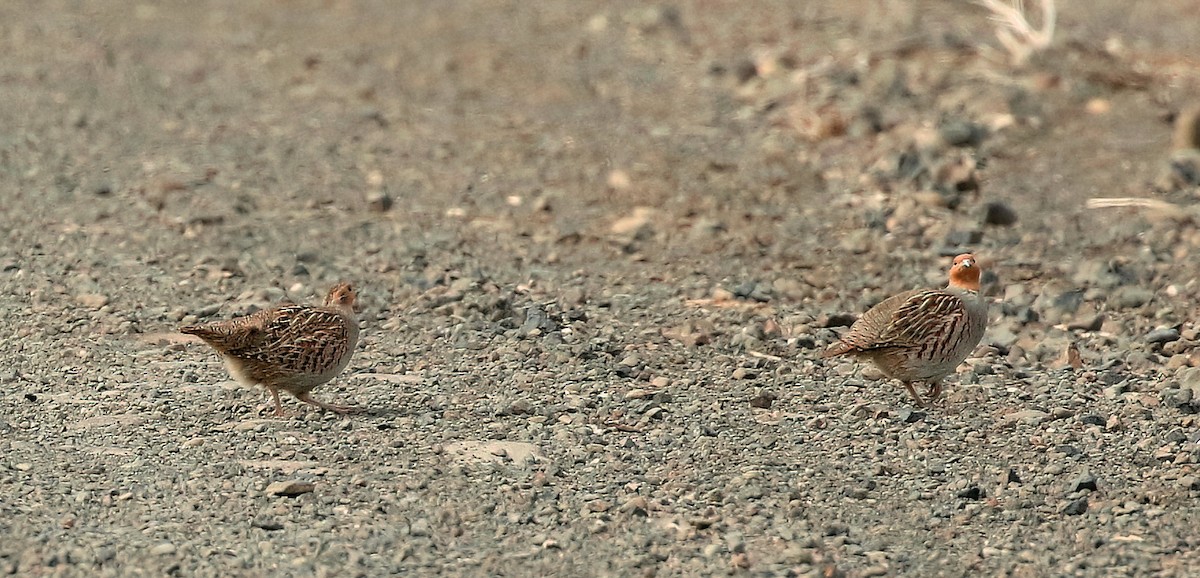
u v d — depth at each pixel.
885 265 30.12
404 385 22.08
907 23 52.66
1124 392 22.19
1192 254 30.39
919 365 21.00
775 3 58.56
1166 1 57.44
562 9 59.47
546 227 32.91
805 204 34.47
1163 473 18.55
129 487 17.50
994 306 26.80
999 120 39.12
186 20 59.12
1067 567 15.77
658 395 21.56
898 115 40.06
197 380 22.12
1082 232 32.28
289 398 21.17
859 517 17.12
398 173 37.38
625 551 15.98
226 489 17.50
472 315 25.92
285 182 36.34
